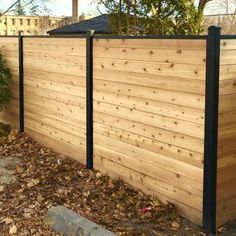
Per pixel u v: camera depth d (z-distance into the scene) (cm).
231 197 398
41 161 575
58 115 599
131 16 643
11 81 719
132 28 643
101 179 501
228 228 393
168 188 426
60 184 489
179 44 391
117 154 490
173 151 414
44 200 445
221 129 377
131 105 459
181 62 392
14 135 697
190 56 382
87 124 531
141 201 441
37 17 1160
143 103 442
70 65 558
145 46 429
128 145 471
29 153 613
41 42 619
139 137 454
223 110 375
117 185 480
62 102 586
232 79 377
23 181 500
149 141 441
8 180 505
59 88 589
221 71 367
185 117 396
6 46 720
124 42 457
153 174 442
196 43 375
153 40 418
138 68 443
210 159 375
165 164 425
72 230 374
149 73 429
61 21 1186
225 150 384
